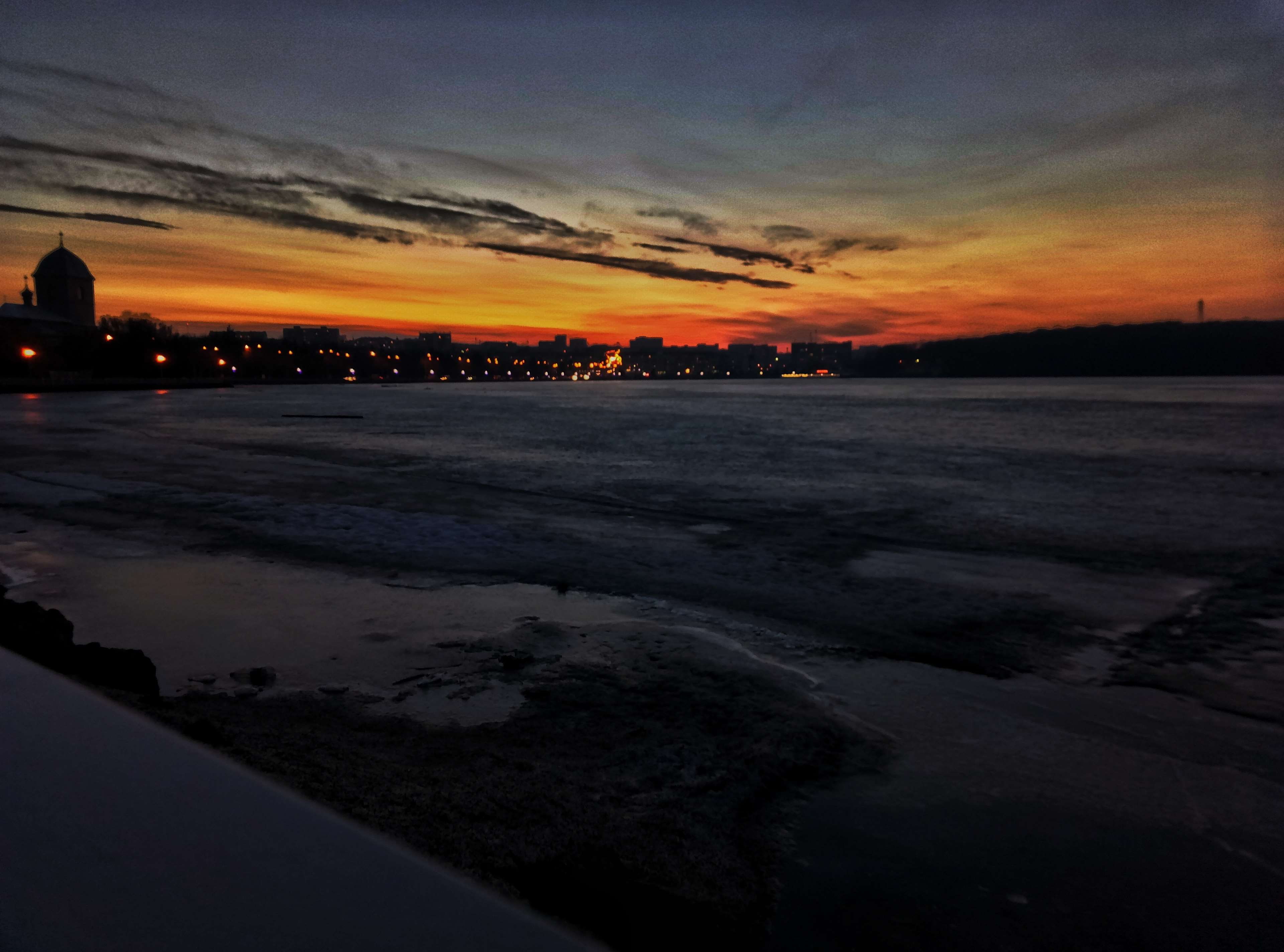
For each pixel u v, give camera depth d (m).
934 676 6.48
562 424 48.94
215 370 147.50
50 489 16.41
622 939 2.92
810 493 18.42
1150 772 4.76
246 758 3.67
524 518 14.15
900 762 4.82
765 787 4.42
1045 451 31.86
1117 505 16.92
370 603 8.27
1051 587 9.60
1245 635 7.70
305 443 31.02
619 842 3.56
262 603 8.14
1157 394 153.12
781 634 7.57
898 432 44.88
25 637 4.61
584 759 4.70
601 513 14.94
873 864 3.67
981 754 4.97
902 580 9.84
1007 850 3.84
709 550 11.52
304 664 6.37
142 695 4.73
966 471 23.83
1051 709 5.81
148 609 7.86
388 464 23.66
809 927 3.17
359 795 3.44
